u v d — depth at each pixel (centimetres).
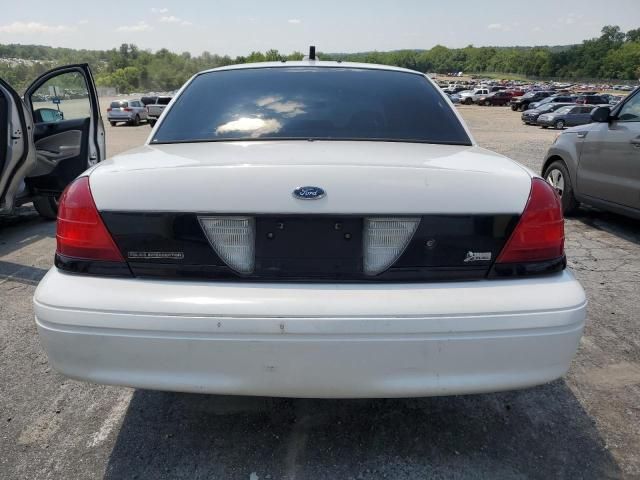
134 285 176
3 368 278
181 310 169
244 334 168
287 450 215
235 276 176
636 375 271
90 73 575
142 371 174
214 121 243
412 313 168
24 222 635
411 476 200
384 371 171
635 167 485
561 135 623
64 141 590
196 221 175
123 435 225
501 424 231
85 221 179
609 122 523
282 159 186
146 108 3338
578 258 466
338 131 236
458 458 210
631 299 371
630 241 520
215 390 174
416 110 252
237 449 215
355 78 275
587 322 333
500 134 2300
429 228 175
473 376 173
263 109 249
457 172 181
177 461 209
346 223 174
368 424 231
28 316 345
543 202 183
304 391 174
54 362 179
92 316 171
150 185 178
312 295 171
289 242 175
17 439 221
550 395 253
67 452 214
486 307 171
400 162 185
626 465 206
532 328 172
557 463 207
